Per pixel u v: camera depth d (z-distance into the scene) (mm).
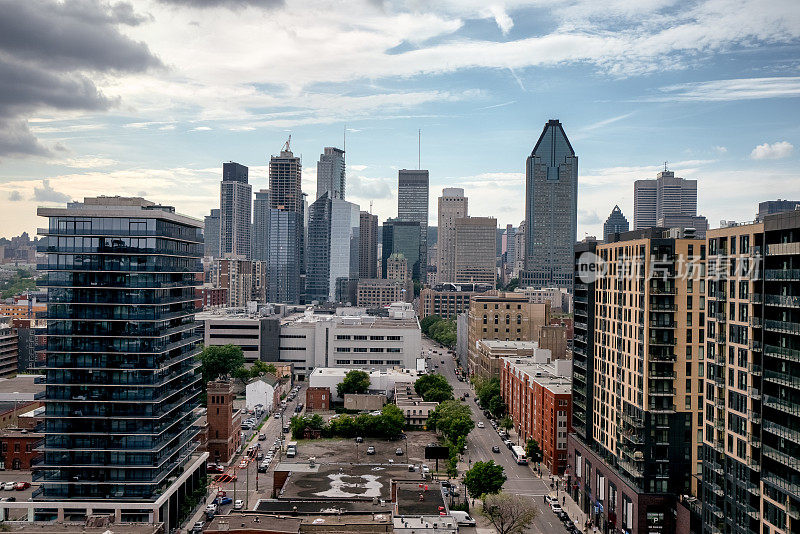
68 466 132125
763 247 103562
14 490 162750
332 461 170750
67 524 105812
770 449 99875
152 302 132875
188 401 160000
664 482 135625
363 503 129125
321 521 115000
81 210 131625
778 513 97812
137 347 132500
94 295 132500
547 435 191500
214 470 183500
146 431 133500
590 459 159750
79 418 132625
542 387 197250
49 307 132250
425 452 175750
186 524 144625
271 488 167125
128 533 102688
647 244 138125
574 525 148625
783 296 98688
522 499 147125
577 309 180625
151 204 147250
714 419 117062
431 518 114062
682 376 137000
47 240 132000
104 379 132875
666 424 137000
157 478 134000
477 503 162875
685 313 137375
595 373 166625
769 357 101500
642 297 139375
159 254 134625
